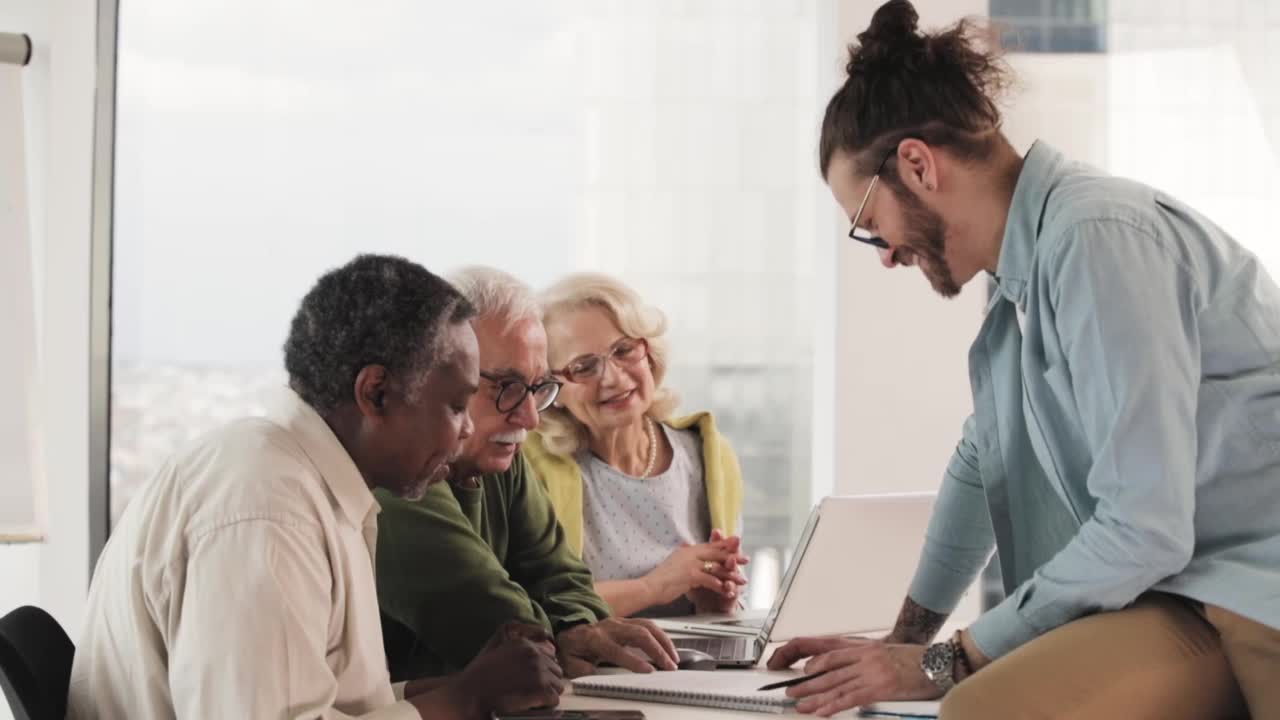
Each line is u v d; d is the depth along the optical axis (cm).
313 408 160
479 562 203
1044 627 158
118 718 154
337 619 154
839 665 166
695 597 286
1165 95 403
